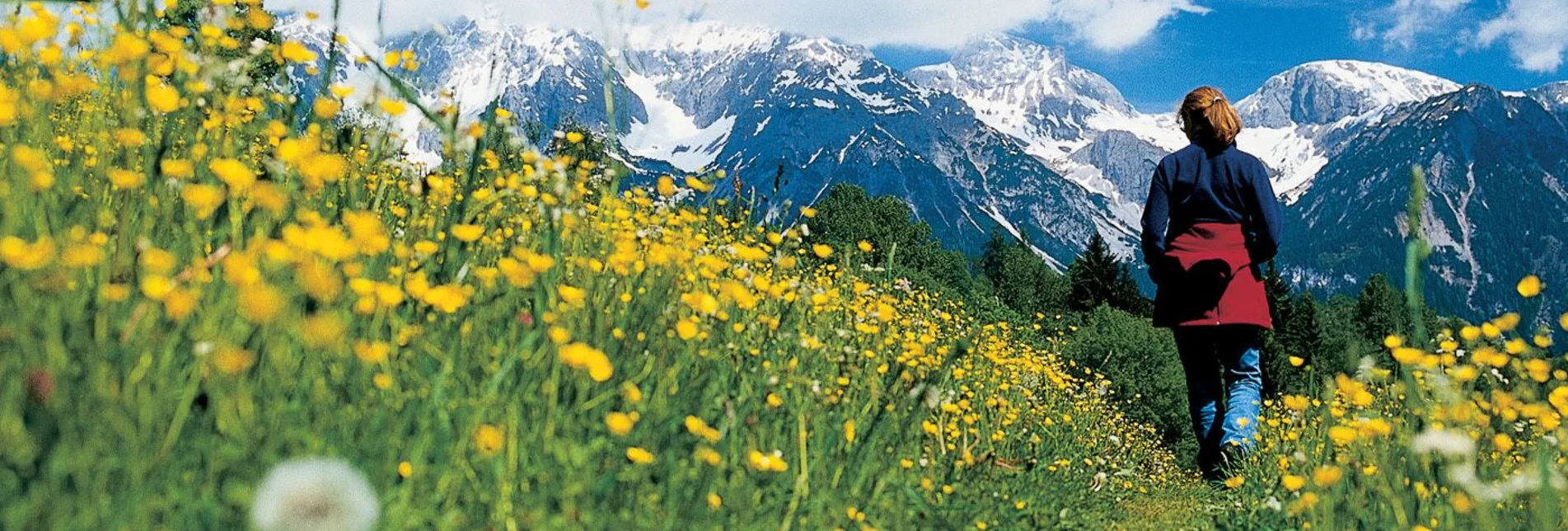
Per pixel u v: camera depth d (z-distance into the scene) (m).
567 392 3.00
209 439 2.11
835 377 4.55
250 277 2.14
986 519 4.32
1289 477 3.68
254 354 2.28
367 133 3.88
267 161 3.19
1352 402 4.07
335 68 3.78
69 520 1.76
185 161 3.16
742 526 2.96
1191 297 7.41
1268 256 7.41
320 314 2.45
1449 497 3.41
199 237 2.95
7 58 3.62
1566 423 3.81
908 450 4.29
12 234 2.57
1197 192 7.47
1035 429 7.17
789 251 5.40
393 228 4.06
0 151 3.21
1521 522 3.59
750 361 4.12
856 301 6.51
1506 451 3.82
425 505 2.31
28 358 2.04
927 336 6.40
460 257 3.47
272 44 3.75
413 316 3.09
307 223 3.11
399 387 2.62
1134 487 7.32
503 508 2.37
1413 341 3.14
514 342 3.08
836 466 3.55
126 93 3.50
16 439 1.82
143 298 2.41
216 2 3.74
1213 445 7.45
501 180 3.97
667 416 3.23
